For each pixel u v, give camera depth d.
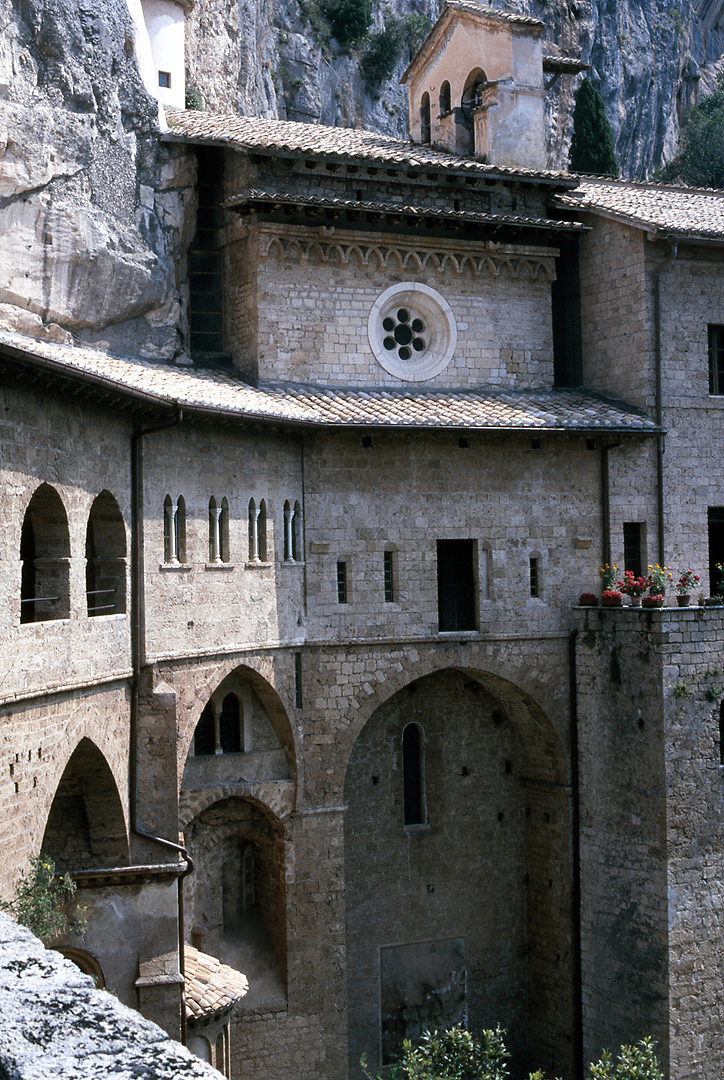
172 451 33.59
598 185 48.84
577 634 42.00
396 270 42.41
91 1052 9.00
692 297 44.34
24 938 11.01
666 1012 38.47
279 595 38.12
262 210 39.78
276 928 39.22
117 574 31.41
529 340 44.53
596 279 45.47
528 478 42.16
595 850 41.22
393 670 40.16
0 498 24.50
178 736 33.50
